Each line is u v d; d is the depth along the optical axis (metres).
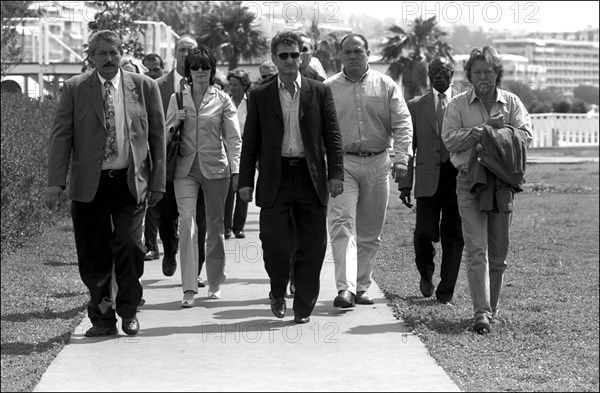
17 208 15.23
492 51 9.95
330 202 10.92
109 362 8.62
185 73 11.35
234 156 11.28
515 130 9.84
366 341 9.41
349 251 10.78
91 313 9.56
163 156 9.50
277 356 8.84
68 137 9.22
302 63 12.95
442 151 11.28
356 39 10.84
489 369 8.62
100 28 21.59
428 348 9.16
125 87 9.28
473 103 10.02
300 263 10.09
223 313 10.65
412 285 12.48
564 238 18.94
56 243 15.96
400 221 19.94
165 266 12.55
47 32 28.28
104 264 9.54
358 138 10.87
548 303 12.02
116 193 9.30
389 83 10.95
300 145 9.89
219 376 8.20
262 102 9.91
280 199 9.92
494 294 10.40
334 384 7.99
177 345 9.20
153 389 7.83
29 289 12.18
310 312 10.13
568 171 44.19
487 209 9.82
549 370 8.79
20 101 19.09
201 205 12.02
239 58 67.88
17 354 8.91
